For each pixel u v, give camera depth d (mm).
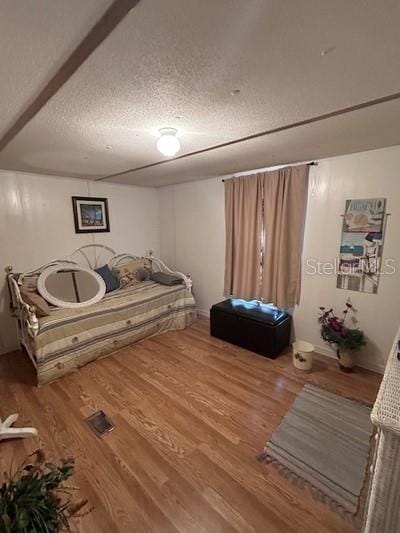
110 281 3502
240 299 3453
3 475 1517
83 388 2303
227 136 1844
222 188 3490
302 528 1244
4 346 2994
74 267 3318
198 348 3021
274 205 2855
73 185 3420
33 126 1603
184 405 2080
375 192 2330
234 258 3391
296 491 1412
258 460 1594
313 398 2143
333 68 1054
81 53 943
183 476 1497
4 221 2906
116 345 2908
